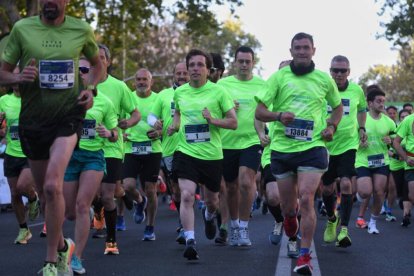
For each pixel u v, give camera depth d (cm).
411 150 1611
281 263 1031
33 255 1127
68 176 972
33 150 799
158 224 1662
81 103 788
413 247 1237
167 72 6988
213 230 1192
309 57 949
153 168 1359
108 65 1148
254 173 1206
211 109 1095
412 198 1595
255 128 1168
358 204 2414
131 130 1382
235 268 991
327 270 977
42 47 784
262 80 1248
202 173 1088
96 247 1229
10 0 3303
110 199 1122
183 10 4044
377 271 972
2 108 1280
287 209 1020
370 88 1600
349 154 1241
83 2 4000
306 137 938
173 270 976
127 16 4025
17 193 1270
